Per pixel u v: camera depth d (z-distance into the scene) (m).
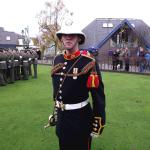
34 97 10.48
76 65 3.51
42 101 9.80
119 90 12.43
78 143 3.58
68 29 3.41
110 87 13.26
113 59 22.31
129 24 28.14
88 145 3.64
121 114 8.31
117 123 7.43
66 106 3.55
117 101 10.05
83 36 3.49
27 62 15.27
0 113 8.24
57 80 3.61
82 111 3.55
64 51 3.67
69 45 3.49
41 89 12.26
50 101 9.80
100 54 28.53
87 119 3.58
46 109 8.71
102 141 6.18
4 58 13.19
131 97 10.85
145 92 12.05
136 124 7.38
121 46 28.62
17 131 6.72
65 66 3.56
